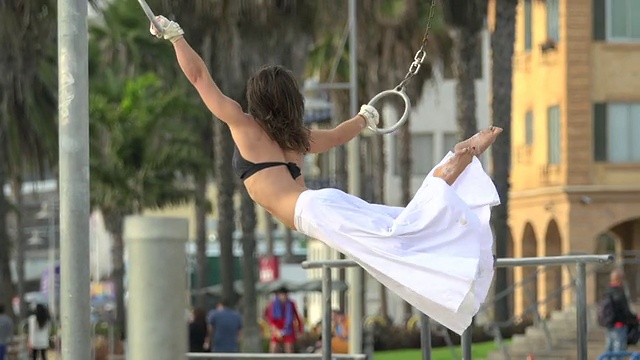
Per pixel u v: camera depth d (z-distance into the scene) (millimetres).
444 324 16062
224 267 96438
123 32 130375
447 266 15695
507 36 80688
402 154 120938
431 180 16281
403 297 16234
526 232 115375
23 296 151000
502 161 80688
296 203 16500
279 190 16719
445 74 143000
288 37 89625
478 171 16594
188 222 24234
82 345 21219
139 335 23906
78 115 21578
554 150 108125
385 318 111125
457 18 82562
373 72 108875
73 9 21641
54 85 93375
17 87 83000
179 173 131750
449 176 16469
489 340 80438
